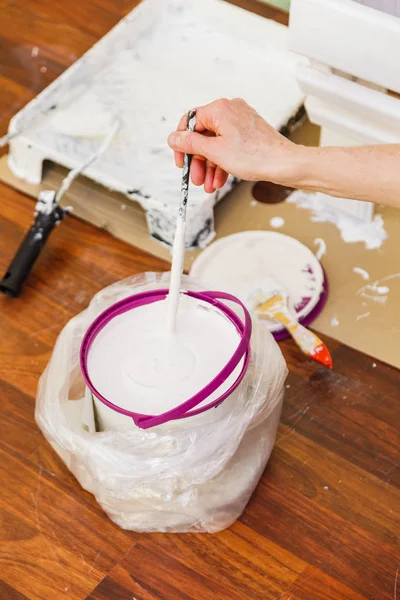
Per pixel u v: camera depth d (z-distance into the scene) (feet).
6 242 4.25
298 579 3.18
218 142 2.99
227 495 3.21
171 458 2.96
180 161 3.33
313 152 2.96
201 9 4.86
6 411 3.65
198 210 4.05
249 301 3.87
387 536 3.28
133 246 4.21
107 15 5.25
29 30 5.18
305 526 3.31
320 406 3.63
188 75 4.65
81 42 5.12
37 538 3.29
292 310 3.88
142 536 3.30
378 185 2.92
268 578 3.18
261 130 3.02
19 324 3.94
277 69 4.64
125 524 3.28
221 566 3.22
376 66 3.42
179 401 2.98
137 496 3.14
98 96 4.56
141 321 3.23
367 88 3.62
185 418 2.90
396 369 3.73
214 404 2.88
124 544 3.28
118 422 2.96
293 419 3.60
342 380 3.70
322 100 3.84
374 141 3.85
